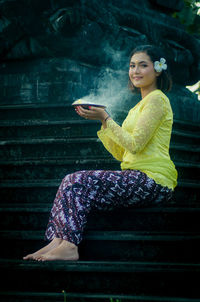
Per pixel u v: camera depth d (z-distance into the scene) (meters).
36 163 4.13
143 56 3.63
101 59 5.31
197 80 6.62
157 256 3.37
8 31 5.09
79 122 4.51
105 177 3.32
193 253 3.42
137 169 3.44
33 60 5.22
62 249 3.14
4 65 5.35
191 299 2.96
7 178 4.23
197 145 5.30
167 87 3.72
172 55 6.09
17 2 4.84
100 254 3.40
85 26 4.93
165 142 3.53
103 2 5.33
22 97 5.19
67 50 5.04
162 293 3.11
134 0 6.10
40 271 3.17
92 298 2.96
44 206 3.79
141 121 3.37
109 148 3.76
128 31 5.51
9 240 3.56
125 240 3.36
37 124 4.61
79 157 4.30
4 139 4.72
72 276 3.15
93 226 3.55
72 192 3.23
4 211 3.75
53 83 5.04
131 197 3.36
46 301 2.98
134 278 3.12
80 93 5.07
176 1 6.74
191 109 6.15
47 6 4.83
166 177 3.45
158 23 6.18
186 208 3.60
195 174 4.59
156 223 3.55
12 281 3.23
